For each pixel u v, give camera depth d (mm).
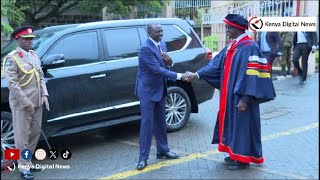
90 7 13430
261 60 5004
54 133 6094
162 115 5734
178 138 6871
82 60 6320
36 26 13977
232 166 5355
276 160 5680
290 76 12812
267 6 12984
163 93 5594
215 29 14328
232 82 5168
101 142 6875
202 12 15094
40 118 5469
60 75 6043
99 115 6438
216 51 13789
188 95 7379
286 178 5062
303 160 5660
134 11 16594
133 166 5691
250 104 5145
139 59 5445
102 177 5340
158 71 5340
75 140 7004
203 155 6004
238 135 5199
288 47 12672
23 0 12742
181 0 17094
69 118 6148
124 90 6641
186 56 7172
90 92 6305
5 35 9047
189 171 5402
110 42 6641
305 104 9094
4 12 9227
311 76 12836
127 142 6852
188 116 7406
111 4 13523
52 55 5961
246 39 5129
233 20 5102
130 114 6820
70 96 6125
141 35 6969
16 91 5047
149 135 5559
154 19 7230
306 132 6984
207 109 8969
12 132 5758
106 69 6453
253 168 5402
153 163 5738
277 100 9539
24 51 5242
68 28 6391
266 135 6844
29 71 5211
